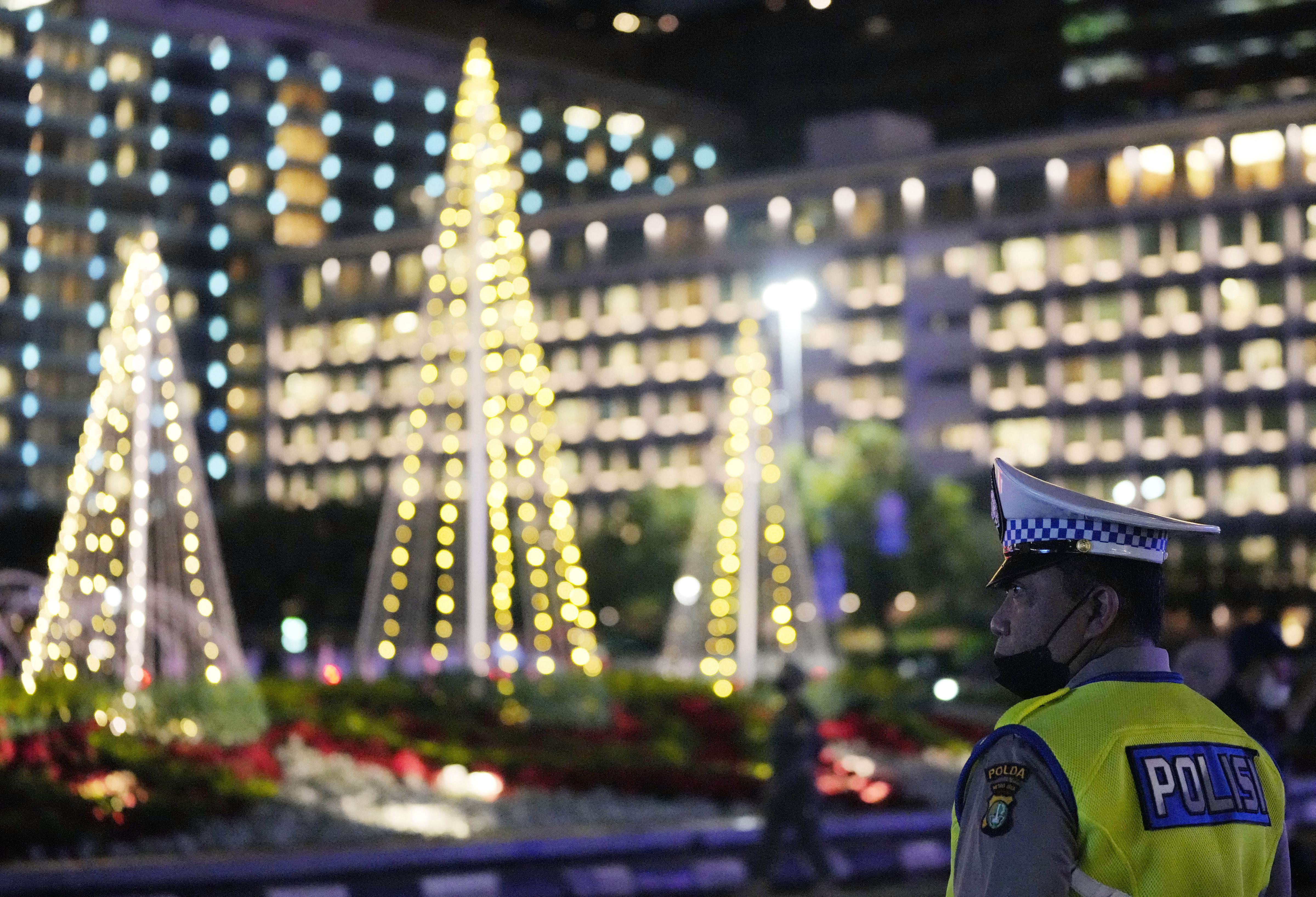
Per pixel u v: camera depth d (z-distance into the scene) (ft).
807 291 176.65
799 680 57.62
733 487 140.87
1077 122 507.71
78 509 75.05
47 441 429.79
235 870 52.11
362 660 113.60
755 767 91.86
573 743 85.81
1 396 424.46
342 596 324.60
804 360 399.65
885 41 549.54
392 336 455.22
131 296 76.07
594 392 431.02
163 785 61.62
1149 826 11.24
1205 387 363.35
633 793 74.69
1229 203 361.92
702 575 224.53
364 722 77.00
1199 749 11.76
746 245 416.26
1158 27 489.67
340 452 459.73
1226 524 357.82
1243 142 362.53
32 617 98.89
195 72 463.01
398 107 499.10
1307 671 39.83
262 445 469.16
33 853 54.19
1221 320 362.74
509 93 516.73
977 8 531.50
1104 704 11.72
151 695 69.67
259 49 470.80
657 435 423.23
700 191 419.95
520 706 91.61
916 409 390.01
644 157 545.85
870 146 408.26
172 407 78.69
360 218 490.49
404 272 456.04
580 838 60.39
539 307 440.45
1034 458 377.71
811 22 567.59
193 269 462.60
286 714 76.33
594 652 105.70
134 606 72.95
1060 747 11.37
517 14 599.57
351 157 489.67
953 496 293.43
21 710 65.05
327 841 61.31
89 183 443.73
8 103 433.07
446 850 56.70
